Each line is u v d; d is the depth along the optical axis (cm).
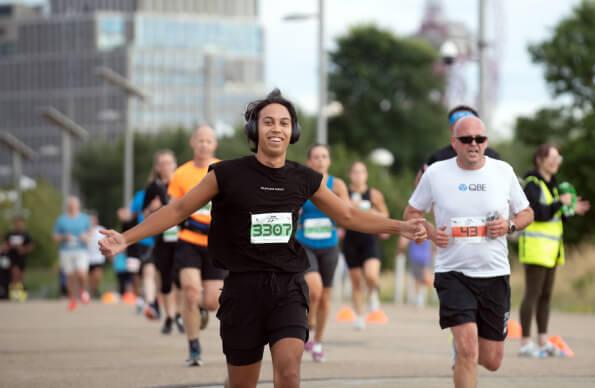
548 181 2077
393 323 3139
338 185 2044
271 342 1116
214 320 3189
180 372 1850
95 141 17012
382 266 6725
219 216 1138
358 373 1823
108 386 1675
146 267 3158
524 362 1998
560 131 6900
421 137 14162
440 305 1318
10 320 3325
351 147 13962
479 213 1322
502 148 8000
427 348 2330
